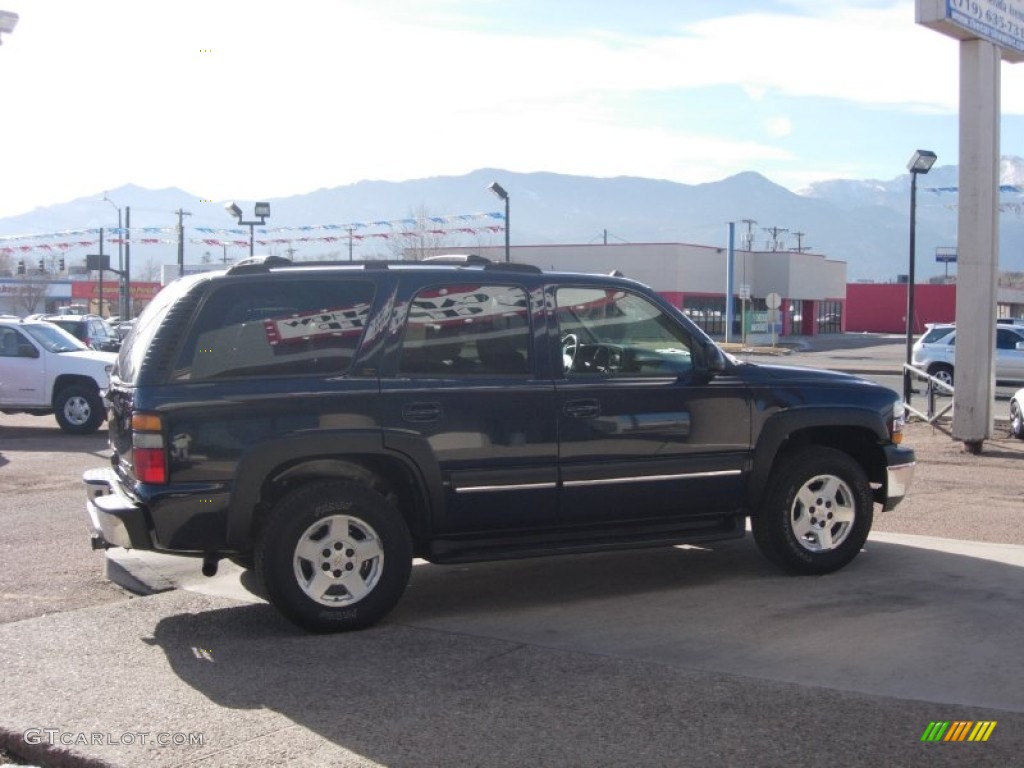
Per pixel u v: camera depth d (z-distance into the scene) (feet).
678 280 201.26
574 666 18.53
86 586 25.13
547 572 25.62
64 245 200.64
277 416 20.25
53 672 18.54
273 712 16.55
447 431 21.25
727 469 23.59
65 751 15.15
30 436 55.31
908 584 23.82
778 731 15.58
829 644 19.60
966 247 46.06
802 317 250.78
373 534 20.71
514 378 21.93
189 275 21.99
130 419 20.21
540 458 21.97
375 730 15.79
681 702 16.74
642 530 23.39
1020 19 48.01
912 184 68.85
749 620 21.22
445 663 18.80
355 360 20.93
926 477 40.09
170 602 23.08
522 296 22.31
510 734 15.60
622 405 22.61
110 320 158.81
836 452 24.90
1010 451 46.70
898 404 25.67
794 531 24.39
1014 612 21.56
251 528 20.54
